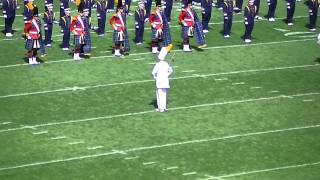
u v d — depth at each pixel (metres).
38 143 67.31
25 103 74.44
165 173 62.97
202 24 93.94
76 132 69.25
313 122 72.38
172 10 101.88
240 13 101.75
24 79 79.44
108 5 99.38
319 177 62.84
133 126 70.56
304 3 107.56
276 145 68.00
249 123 71.75
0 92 76.50
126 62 84.00
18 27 94.00
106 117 72.12
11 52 86.06
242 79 81.00
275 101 76.31
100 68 82.31
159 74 72.88
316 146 68.00
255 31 95.31
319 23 99.56
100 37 91.31
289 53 88.75
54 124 70.62
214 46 89.50
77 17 84.25
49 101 74.94
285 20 99.81
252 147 67.56
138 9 88.56
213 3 104.62
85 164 64.12
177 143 67.81
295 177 62.81
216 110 74.06
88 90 77.31
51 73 80.81
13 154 65.56
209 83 79.75
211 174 62.91
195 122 71.56
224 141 68.38
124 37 85.38
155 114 72.88
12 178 61.81
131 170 63.31
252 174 63.09
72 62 83.56
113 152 66.06
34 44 82.12
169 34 87.12
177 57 85.94
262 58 86.94
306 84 80.50
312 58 87.56
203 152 66.38
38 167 63.53
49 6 88.00
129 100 75.56
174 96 76.69
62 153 65.75
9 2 89.75
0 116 71.94
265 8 104.75
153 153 66.06
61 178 61.94
